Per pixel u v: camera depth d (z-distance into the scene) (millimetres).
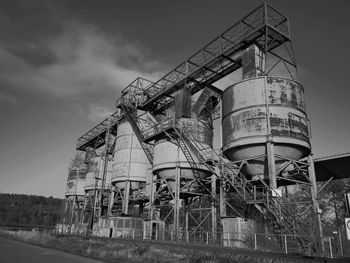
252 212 31594
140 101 46969
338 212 57781
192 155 35906
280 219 24266
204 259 18266
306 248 23047
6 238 43406
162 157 37281
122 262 18656
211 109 38562
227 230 28375
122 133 49188
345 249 24891
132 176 45969
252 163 27984
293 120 27172
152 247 23969
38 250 26281
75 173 69562
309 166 27781
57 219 132375
